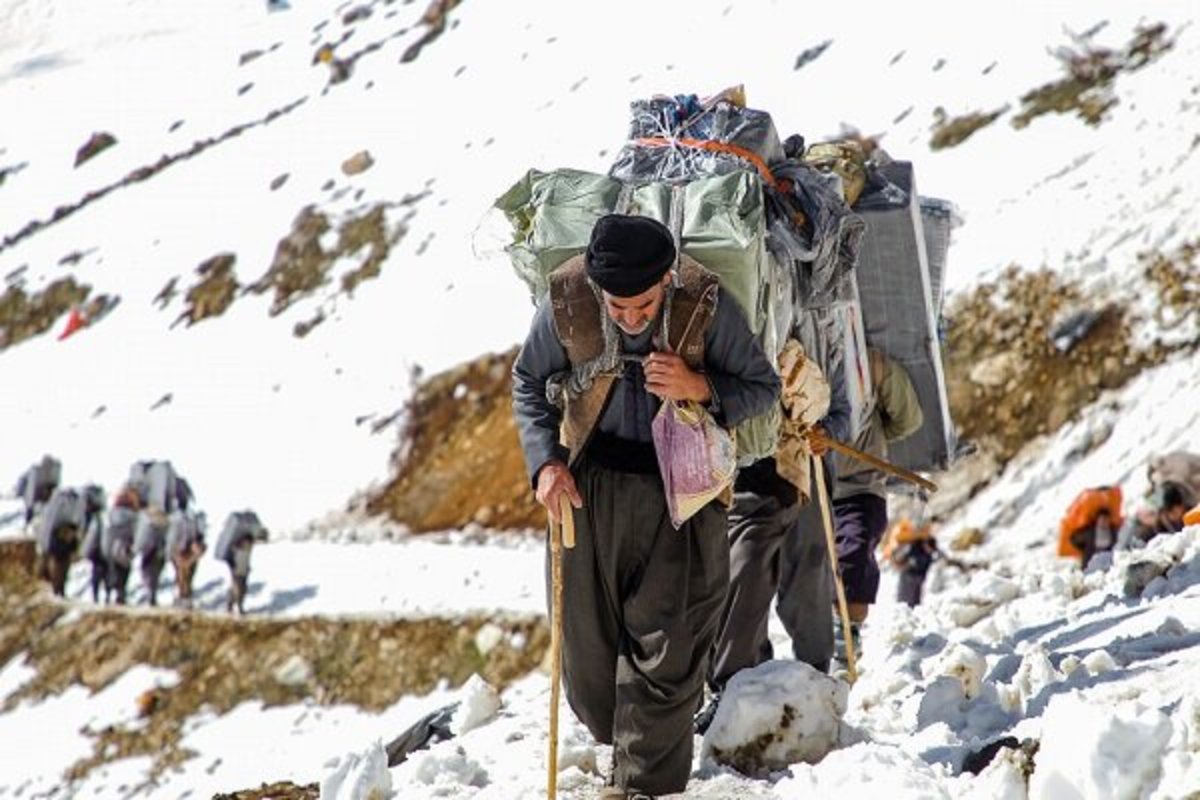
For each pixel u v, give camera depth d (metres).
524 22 108.88
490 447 64.75
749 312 9.94
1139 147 53.06
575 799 10.19
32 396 91.06
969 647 13.08
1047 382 44.56
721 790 9.98
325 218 93.06
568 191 10.60
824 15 83.38
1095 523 29.12
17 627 64.38
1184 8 61.44
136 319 94.81
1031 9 68.06
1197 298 44.44
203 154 117.44
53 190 123.50
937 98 65.69
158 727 53.97
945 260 17.81
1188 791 7.61
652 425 9.62
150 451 79.00
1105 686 10.32
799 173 12.81
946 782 9.23
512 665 48.16
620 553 9.82
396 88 109.38
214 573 63.50
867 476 15.47
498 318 73.19
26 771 54.50
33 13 170.62
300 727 50.66
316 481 68.94
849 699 12.91
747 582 12.05
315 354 79.69
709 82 84.88
